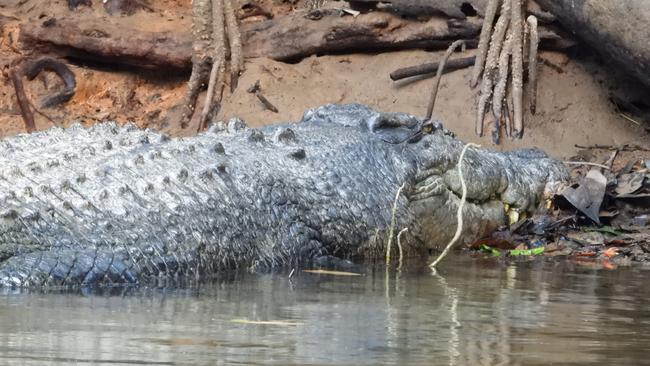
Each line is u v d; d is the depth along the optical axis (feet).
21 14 131.85
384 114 86.94
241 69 119.34
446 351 48.26
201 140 78.79
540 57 115.03
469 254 86.22
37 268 64.28
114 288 64.44
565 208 94.79
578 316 58.70
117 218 68.33
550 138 109.91
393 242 82.48
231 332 51.29
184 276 69.15
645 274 76.69
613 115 112.68
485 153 92.84
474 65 113.39
